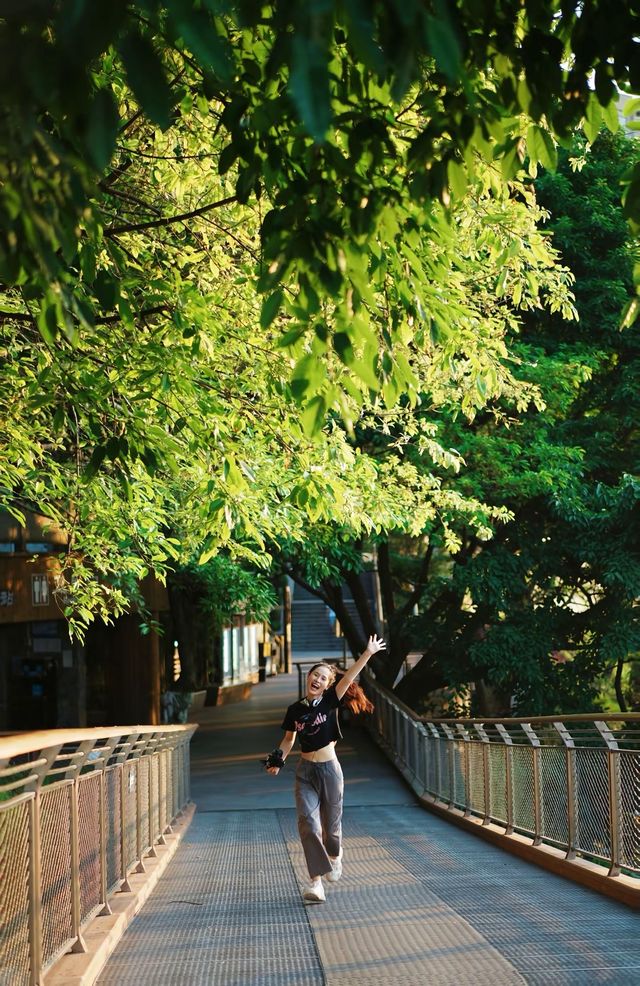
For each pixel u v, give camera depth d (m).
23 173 2.42
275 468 9.55
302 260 3.28
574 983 5.57
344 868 10.66
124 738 9.34
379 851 12.14
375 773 22.67
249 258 8.10
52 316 3.62
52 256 2.62
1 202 2.51
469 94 3.13
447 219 3.82
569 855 9.76
